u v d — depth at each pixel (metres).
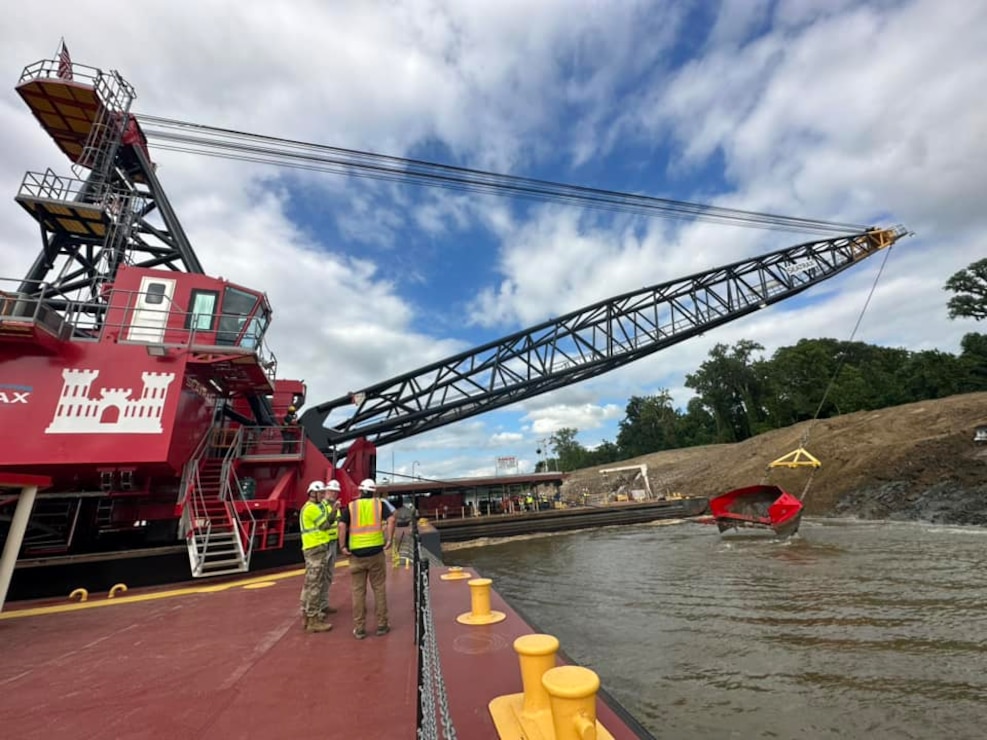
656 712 8.40
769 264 34.50
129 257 17.59
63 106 17.22
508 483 46.34
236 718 3.95
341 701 4.16
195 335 13.93
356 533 6.17
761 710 8.16
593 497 62.88
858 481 34.38
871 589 14.72
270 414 18.25
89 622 7.89
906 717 7.61
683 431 95.56
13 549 8.00
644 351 31.95
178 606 8.94
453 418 29.69
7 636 7.05
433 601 7.76
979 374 55.59
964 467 28.86
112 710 4.24
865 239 35.16
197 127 20.38
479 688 4.07
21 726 3.96
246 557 12.40
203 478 14.40
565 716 2.27
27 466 10.58
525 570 24.59
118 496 12.80
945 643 10.19
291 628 6.88
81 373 11.50
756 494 29.41
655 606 15.14
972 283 61.69
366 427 26.48
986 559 17.27
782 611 13.30
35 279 16.64
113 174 17.94
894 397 58.47
